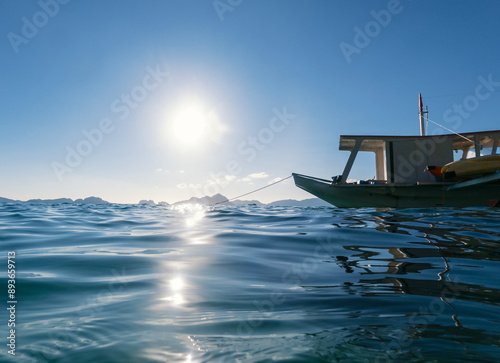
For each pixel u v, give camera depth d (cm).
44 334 196
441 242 525
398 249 478
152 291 286
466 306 246
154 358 168
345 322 216
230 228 756
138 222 923
